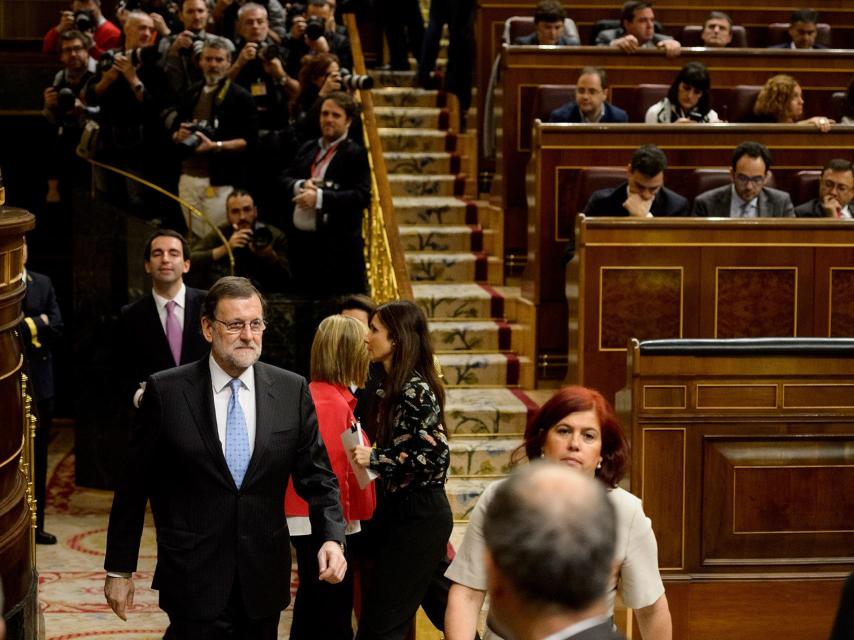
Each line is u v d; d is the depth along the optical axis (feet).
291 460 48.39
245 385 48.11
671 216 80.48
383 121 118.93
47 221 134.62
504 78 98.17
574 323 76.84
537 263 87.51
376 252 91.45
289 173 93.81
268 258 93.56
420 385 55.98
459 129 116.88
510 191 98.48
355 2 141.49
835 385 53.47
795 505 53.52
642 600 37.73
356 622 71.05
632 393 53.11
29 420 61.41
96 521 91.91
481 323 92.43
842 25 122.42
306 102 105.50
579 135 87.30
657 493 53.21
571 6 117.39
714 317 75.36
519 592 20.18
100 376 98.73
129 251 97.96
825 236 75.56
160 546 47.06
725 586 53.21
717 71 102.06
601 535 20.16
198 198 97.86
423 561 55.67
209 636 46.57
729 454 53.21
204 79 100.73
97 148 99.50
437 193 111.34
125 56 98.32
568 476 20.84
